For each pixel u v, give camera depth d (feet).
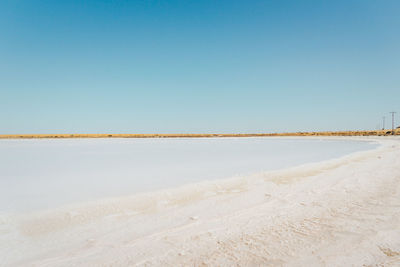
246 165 36.42
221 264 9.57
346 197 18.54
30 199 18.70
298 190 21.11
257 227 13.12
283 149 69.97
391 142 102.68
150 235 12.32
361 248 10.52
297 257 9.95
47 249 10.95
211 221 14.12
